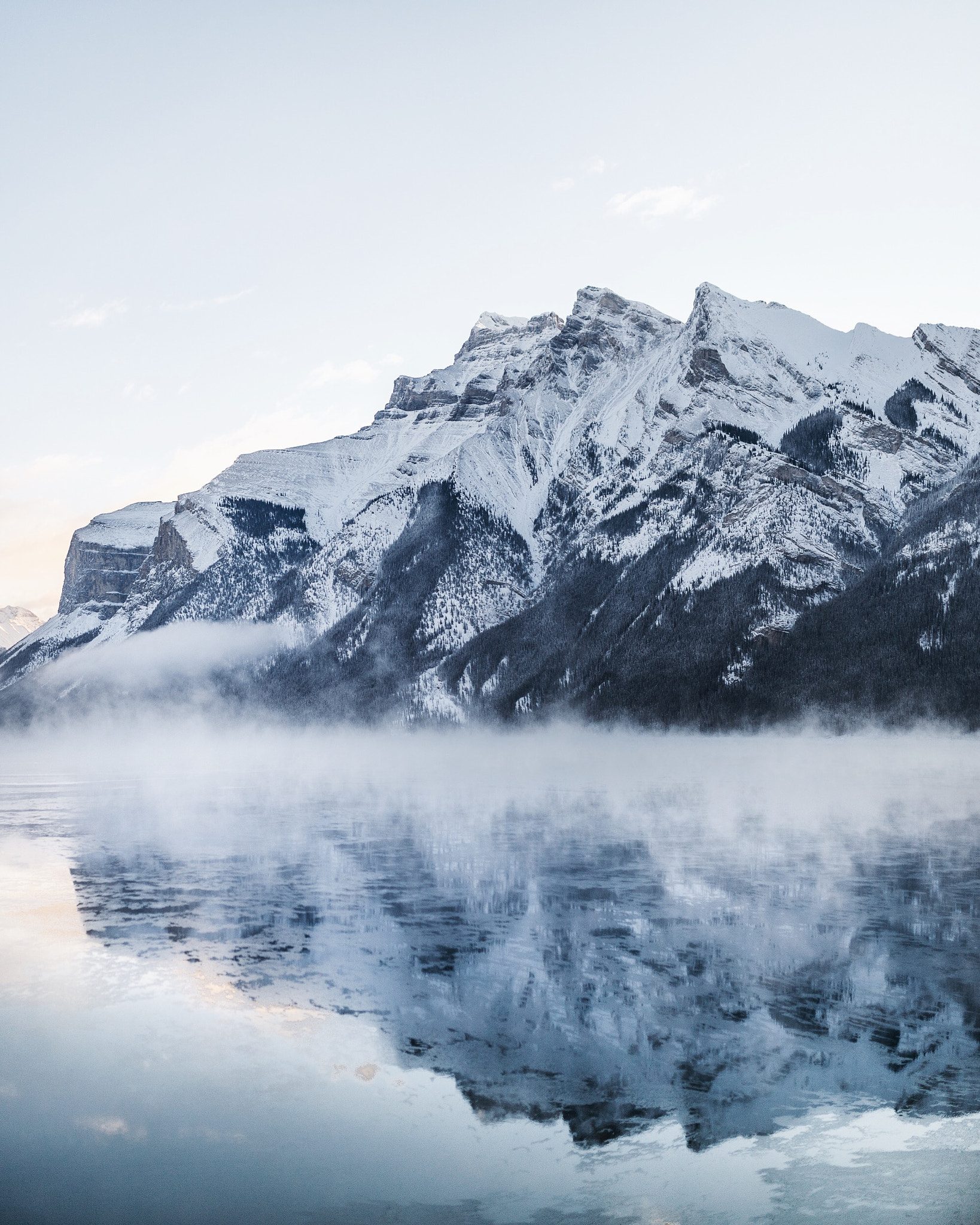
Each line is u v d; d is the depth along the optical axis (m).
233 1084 19.66
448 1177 15.95
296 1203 15.44
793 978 25.72
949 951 28.09
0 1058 20.89
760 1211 14.82
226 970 26.73
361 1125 17.89
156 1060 20.73
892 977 25.67
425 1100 18.81
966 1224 14.38
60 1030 22.38
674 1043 21.36
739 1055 20.69
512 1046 21.34
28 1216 14.99
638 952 28.28
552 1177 16.11
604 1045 21.30
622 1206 15.11
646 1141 17.20
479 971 26.56
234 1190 15.78
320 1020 22.92
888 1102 18.55
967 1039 21.42
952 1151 16.67
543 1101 18.81
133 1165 16.41
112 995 24.80
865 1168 16.22
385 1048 21.27
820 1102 18.59
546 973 26.31
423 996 24.48
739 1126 17.66
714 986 25.11
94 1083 19.66
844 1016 22.91
